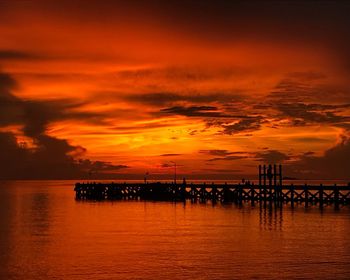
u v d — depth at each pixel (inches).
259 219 2391.7
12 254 1568.7
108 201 3814.0
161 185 4067.4
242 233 1935.3
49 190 7219.5
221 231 1989.4
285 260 1462.8
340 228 2059.5
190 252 1573.6
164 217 2503.7
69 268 1390.3
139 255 1535.4
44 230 2068.2
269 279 1274.6
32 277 1314.0
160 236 1870.1
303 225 2155.5
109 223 2272.4
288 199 3255.4
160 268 1381.6
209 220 2357.3
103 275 1321.4
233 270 1357.0
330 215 2564.0
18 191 6697.8
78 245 1702.8
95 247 1664.6
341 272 1332.4
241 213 2694.4
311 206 3154.5
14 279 1299.2
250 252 1572.3
